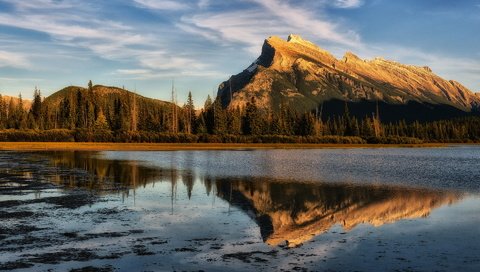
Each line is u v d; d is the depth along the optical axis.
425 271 14.30
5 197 29.14
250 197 31.00
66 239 17.94
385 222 22.52
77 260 15.08
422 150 134.12
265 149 118.25
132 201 28.17
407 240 18.48
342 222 22.53
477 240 18.48
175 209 25.50
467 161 76.06
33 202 27.09
